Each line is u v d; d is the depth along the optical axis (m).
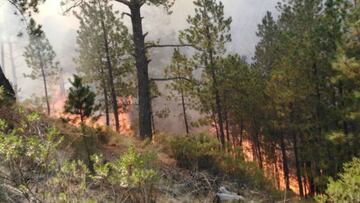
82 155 6.78
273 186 9.22
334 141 15.91
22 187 3.93
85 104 7.36
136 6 14.88
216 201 6.89
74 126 9.05
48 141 4.07
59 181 4.15
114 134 10.48
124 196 5.13
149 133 14.80
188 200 6.59
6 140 3.76
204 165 9.38
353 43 14.93
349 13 15.23
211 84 24.89
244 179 9.06
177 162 9.34
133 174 4.37
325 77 18.22
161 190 6.54
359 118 15.14
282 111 21.47
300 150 23.52
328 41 17.03
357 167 5.14
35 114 4.80
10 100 7.80
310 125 19.67
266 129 27.69
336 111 17.25
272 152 28.89
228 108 27.81
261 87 25.19
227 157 9.43
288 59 19.94
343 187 4.69
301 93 19.12
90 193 5.00
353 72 13.82
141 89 14.97
